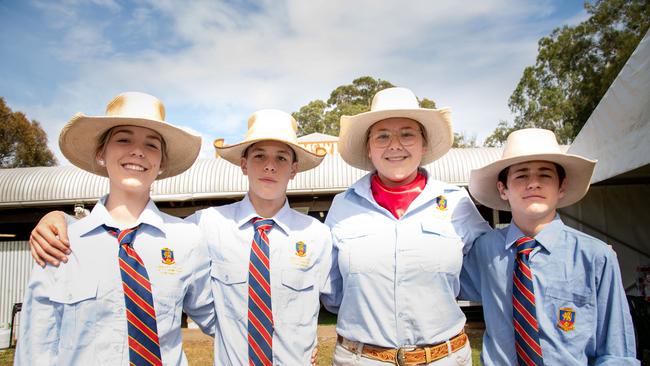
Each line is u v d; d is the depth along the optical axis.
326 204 9.70
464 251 2.76
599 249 2.27
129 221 2.24
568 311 2.26
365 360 2.47
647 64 4.38
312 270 2.58
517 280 2.36
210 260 2.49
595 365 2.22
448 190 2.83
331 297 2.81
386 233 2.59
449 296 2.51
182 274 2.25
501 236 2.58
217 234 2.53
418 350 2.39
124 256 2.07
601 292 2.24
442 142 3.01
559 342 2.23
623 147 4.89
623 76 4.79
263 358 2.28
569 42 24.16
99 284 2.03
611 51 22.64
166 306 2.15
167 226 2.32
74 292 1.99
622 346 2.17
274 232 2.56
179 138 2.47
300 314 2.48
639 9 20.95
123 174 2.20
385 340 2.43
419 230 2.57
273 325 2.37
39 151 28.45
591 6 23.09
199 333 7.90
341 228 2.73
